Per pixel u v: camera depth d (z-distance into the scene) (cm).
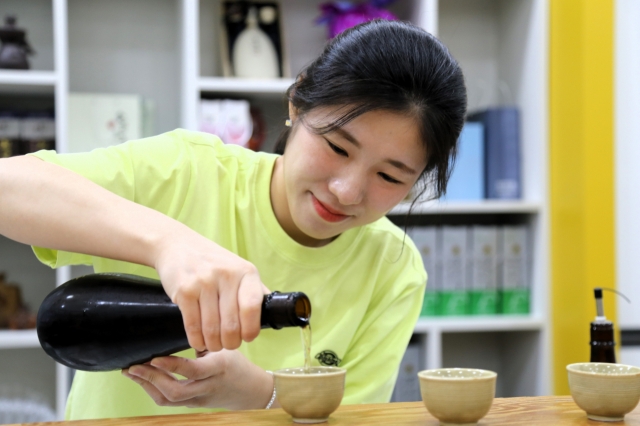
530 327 253
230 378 101
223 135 238
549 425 83
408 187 107
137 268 115
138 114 238
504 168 260
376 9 249
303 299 83
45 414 243
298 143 107
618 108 262
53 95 249
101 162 109
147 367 93
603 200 244
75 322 88
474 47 285
